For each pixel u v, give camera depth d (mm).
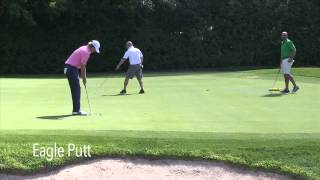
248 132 9914
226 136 9117
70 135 8984
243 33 37781
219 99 16219
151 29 37906
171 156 7801
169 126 10742
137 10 37594
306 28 37344
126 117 12148
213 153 7852
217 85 21688
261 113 12891
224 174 7402
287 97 16750
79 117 12164
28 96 17516
